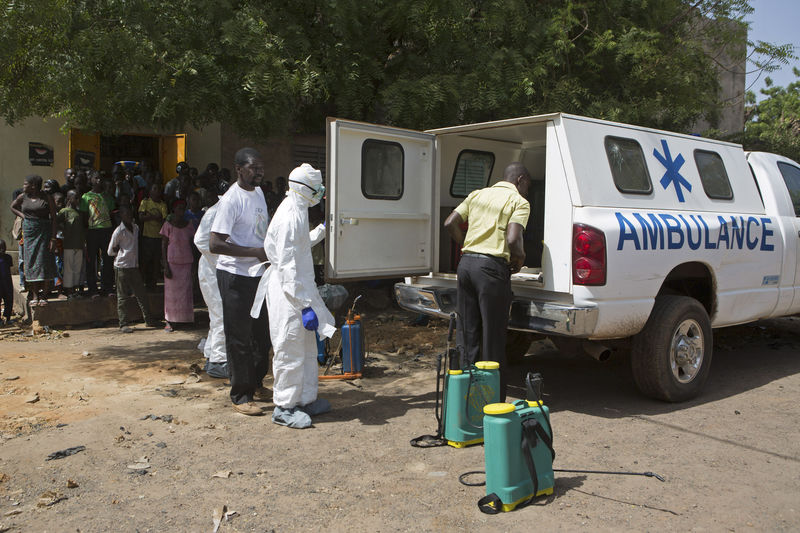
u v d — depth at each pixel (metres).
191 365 6.42
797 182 6.86
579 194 4.75
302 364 4.74
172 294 8.19
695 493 3.58
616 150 5.18
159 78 7.22
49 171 12.01
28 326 8.51
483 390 4.36
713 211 5.79
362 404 5.26
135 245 8.33
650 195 5.30
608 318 4.76
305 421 4.64
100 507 3.42
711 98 11.01
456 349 4.31
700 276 5.64
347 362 5.99
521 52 8.98
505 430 3.36
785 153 12.88
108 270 9.07
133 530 3.19
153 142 13.21
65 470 3.89
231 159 13.30
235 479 3.77
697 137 5.97
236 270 4.86
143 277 9.40
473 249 4.73
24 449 4.21
